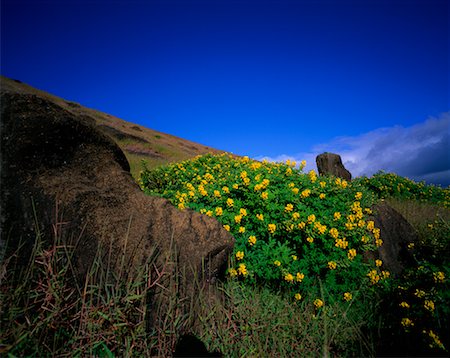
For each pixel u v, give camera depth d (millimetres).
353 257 4141
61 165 2469
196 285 2523
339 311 3176
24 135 2301
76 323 2006
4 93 2354
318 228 3924
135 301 2127
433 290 3121
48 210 2217
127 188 2748
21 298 1906
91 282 2088
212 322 2393
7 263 1954
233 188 4648
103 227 2348
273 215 4109
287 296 3312
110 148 2953
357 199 5684
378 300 3596
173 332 2137
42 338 1859
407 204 9750
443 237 4734
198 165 8430
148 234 2494
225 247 2793
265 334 2486
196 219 2803
